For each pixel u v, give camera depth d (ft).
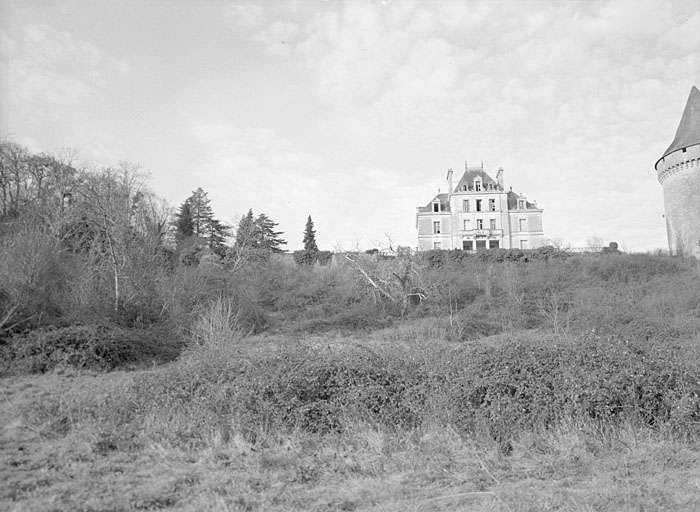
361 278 111.24
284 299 112.37
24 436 26.37
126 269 78.59
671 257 139.54
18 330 57.31
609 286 115.24
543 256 139.44
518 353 28.45
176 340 68.18
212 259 123.24
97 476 20.36
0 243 65.51
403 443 24.67
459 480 19.69
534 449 23.29
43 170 88.89
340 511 16.84
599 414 25.26
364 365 29.60
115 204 82.89
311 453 23.41
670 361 27.86
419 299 106.22
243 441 24.50
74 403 31.40
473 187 203.41
